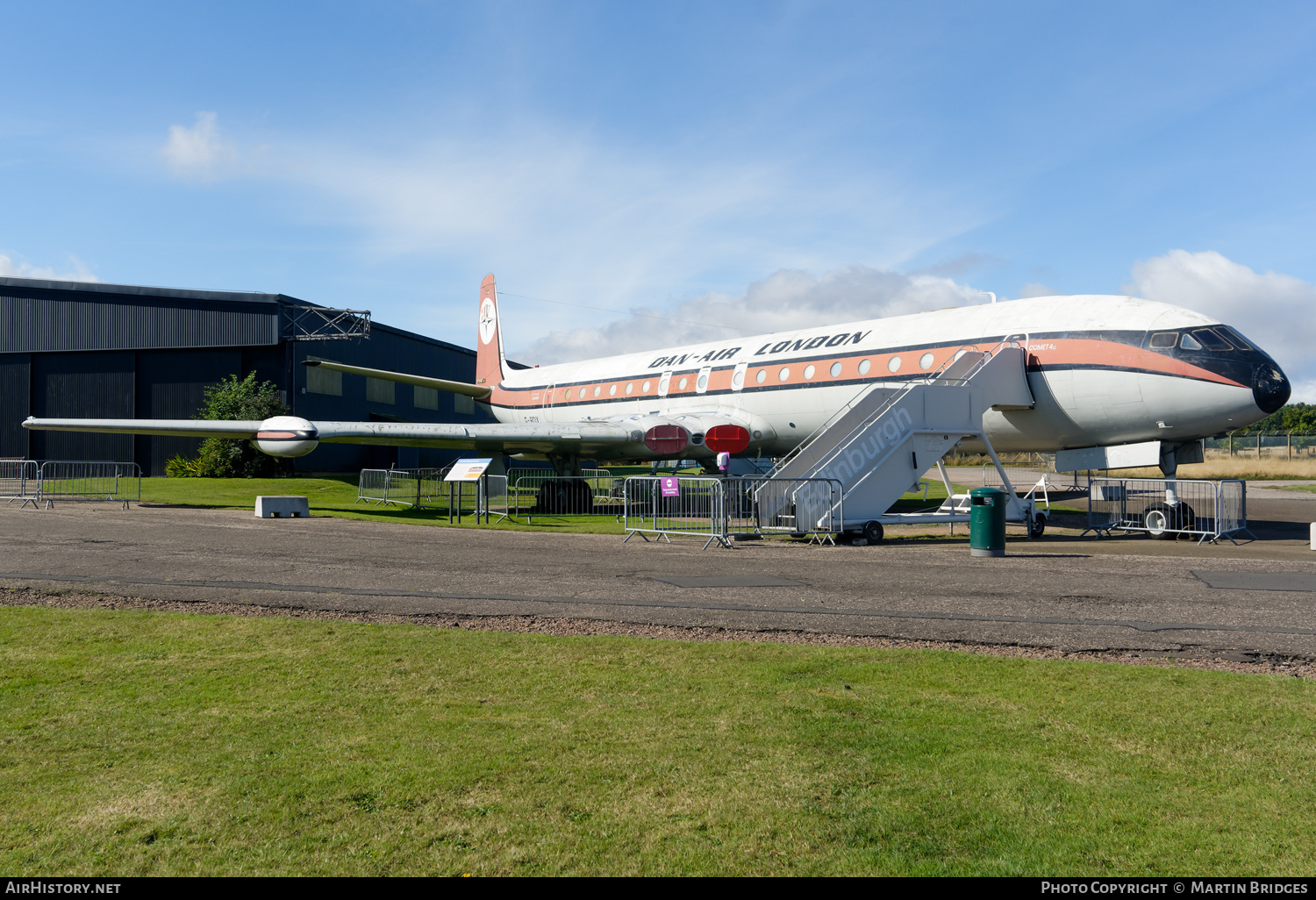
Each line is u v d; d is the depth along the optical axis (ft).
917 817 12.25
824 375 70.64
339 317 126.41
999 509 43.68
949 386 57.41
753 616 26.58
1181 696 17.87
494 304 126.31
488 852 11.21
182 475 122.11
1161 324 55.36
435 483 97.81
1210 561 40.78
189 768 14.06
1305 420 347.36
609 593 30.78
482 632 24.13
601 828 11.88
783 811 12.39
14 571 35.68
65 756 14.57
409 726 16.07
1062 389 58.29
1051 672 19.80
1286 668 20.38
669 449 76.18
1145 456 57.67
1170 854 11.11
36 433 134.00
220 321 126.52
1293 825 11.95
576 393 102.73
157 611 27.30
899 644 22.98
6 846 11.42
